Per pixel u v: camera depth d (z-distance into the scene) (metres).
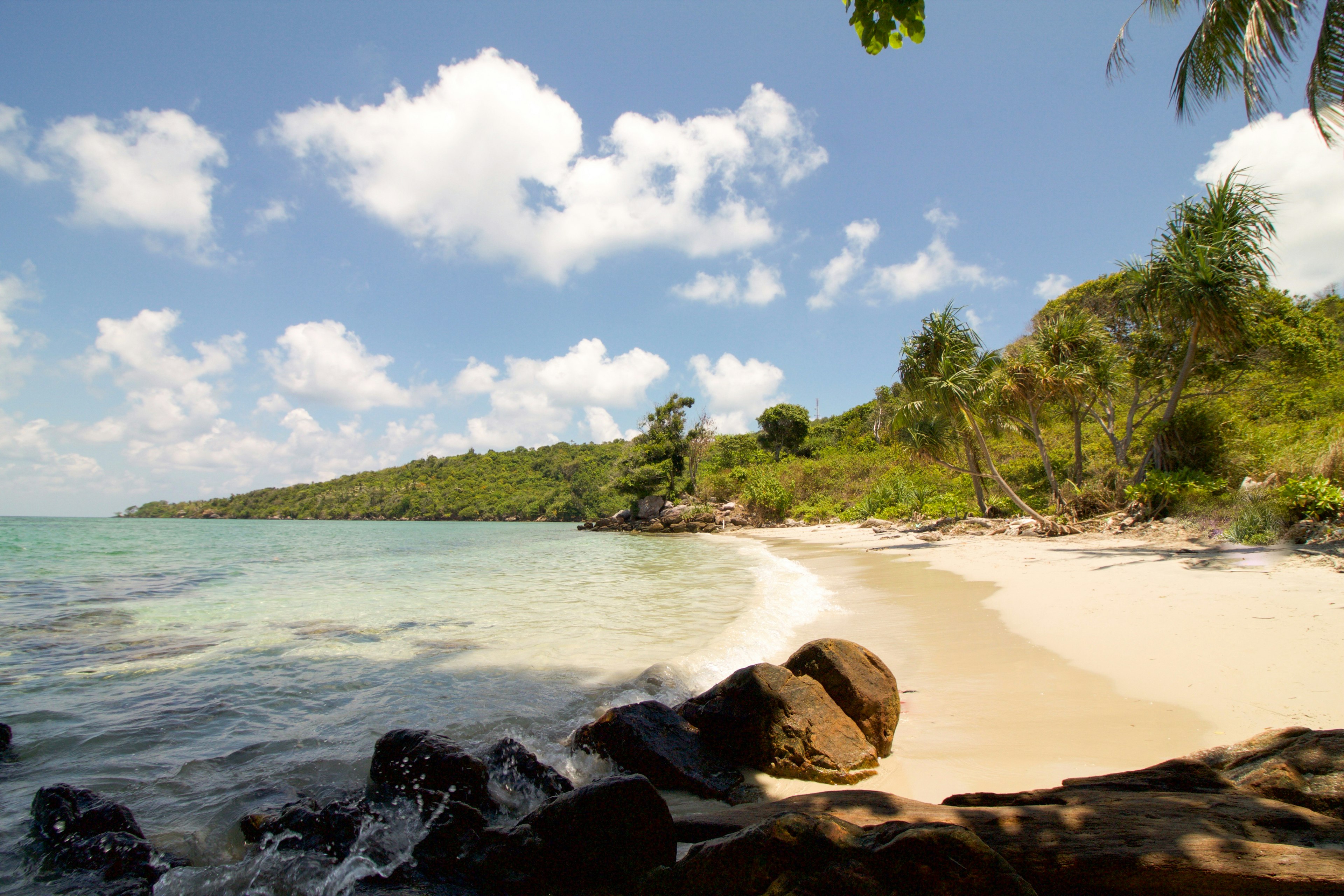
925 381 19.95
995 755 4.29
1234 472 16.97
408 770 3.88
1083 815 2.52
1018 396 19.25
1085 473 22.31
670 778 4.26
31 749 4.87
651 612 10.74
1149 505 17.25
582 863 2.94
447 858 3.24
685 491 55.28
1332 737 2.80
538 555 25.75
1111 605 8.34
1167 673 5.53
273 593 13.84
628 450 56.25
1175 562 11.07
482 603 11.96
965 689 5.75
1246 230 15.26
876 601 10.58
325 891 3.09
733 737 4.57
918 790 3.90
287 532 53.75
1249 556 10.77
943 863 2.09
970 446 23.42
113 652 7.98
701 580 15.36
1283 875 2.01
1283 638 6.02
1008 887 2.01
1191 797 2.67
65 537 38.88
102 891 3.13
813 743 4.31
